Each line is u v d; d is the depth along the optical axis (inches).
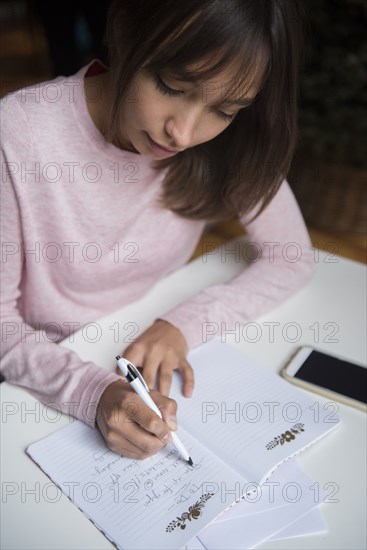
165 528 23.8
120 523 24.1
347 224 71.4
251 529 24.0
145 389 28.5
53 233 37.3
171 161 38.1
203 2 24.7
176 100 27.9
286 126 35.2
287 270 41.7
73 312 41.4
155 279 45.1
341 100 66.4
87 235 38.4
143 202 39.5
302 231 44.5
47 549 23.2
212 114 29.0
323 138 66.6
